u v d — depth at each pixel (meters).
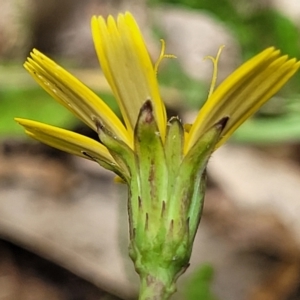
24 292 0.10
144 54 0.05
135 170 0.05
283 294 0.10
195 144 0.05
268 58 0.05
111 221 0.11
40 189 0.12
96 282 0.10
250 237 0.11
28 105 0.12
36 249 0.11
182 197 0.05
